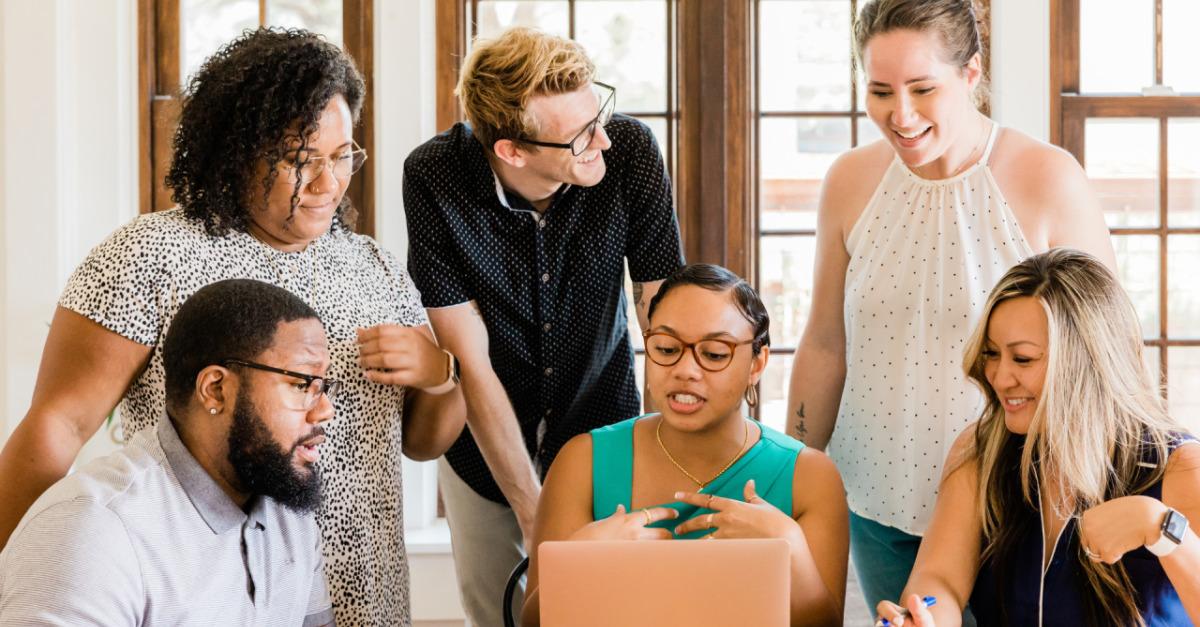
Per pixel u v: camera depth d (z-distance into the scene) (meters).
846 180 1.94
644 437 1.62
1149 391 1.51
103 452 3.05
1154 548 1.32
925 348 1.84
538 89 1.71
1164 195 3.21
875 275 1.87
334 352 1.51
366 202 3.18
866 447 1.90
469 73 1.78
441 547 3.06
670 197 1.99
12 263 3.04
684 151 3.17
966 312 1.81
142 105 3.12
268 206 1.44
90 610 1.13
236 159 1.40
